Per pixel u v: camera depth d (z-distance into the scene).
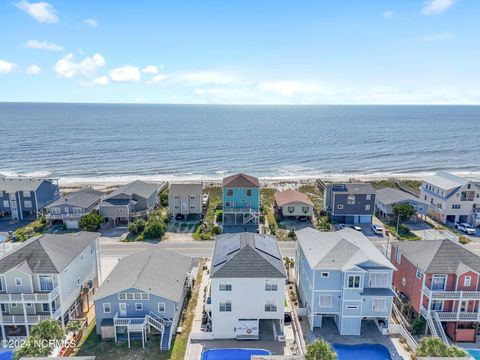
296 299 42.50
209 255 55.31
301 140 187.25
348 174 118.00
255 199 67.88
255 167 127.19
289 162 135.38
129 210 68.44
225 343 35.06
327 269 35.47
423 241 41.38
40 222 68.75
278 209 73.69
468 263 36.31
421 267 36.41
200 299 42.56
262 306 35.66
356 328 36.31
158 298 35.50
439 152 156.50
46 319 33.16
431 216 74.31
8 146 160.50
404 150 160.38
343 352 33.69
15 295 34.56
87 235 44.31
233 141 181.88
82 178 110.62
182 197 70.69
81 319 38.41
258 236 43.56
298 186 96.62
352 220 69.88
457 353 28.17
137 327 34.47
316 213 74.00
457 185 69.81
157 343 34.94
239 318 35.72
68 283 38.00
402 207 68.00
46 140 178.25
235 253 36.78
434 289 36.31
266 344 34.84
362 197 68.75
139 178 111.00
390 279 36.09
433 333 35.12
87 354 33.25
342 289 35.75
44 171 119.25
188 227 67.38
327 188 72.81
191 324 37.91
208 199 82.56
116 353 33.44
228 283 35.03
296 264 45.62
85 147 160.25
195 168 124.88
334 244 38.69
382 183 101.00
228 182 68.25
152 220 67.06
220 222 69.50
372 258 36.22
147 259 41.34
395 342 35.25
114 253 56.00
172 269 41.00
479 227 68.38
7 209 72.25
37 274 35.19
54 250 37.78
